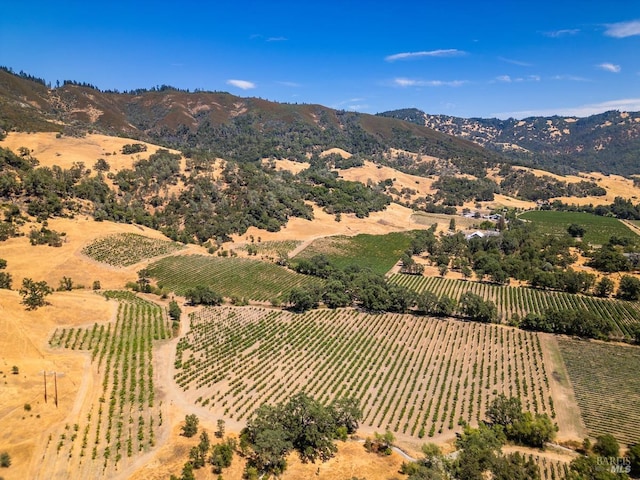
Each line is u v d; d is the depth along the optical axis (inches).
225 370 4909.0
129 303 6240.2
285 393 4537.4
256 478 3134.8
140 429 3649.1
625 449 3794.3
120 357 4798.2
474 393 4660.4
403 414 4254.4
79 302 5826.8
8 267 6565.0
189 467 3065.9
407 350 5600.4
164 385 4456.2
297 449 3572.8
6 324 4729.3
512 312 7052.2
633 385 4881.9
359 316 6653.5
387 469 3383.4
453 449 3695.9
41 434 3403.1
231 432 3796.8
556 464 3570.4
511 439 3902.6
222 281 7800.2
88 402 3914.9
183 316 6309.1
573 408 4443.9
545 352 5610.2
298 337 5866.1
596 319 6018.7
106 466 3184.1
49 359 4446.4
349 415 3937.0
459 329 6254.9
